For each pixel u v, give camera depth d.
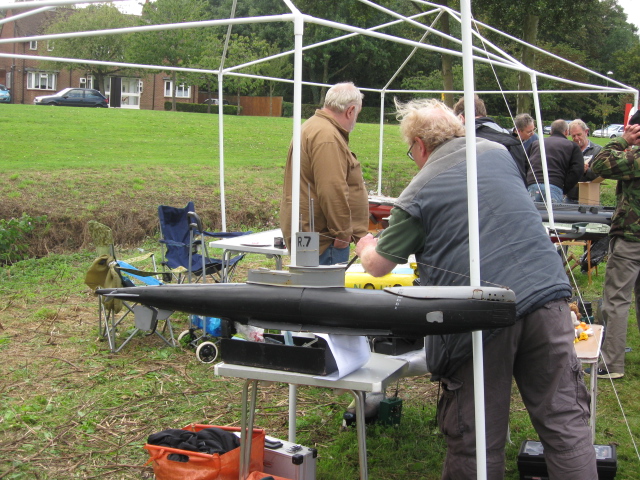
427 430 3.66
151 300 2.55
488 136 4.29
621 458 3.38
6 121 17.88
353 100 3.88
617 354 4.39
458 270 2.37
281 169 14.58
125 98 38.25
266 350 2.45
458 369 2.42
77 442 3.48
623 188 4.22
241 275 7.48
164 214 6.08
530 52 16.22
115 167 12.77
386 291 2.26
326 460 3.29
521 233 2.37
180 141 17.72
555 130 7.01
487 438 2.39
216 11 34.78
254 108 34.75
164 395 4.14
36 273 7.78
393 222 2.52
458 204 2.38
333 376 2.38
